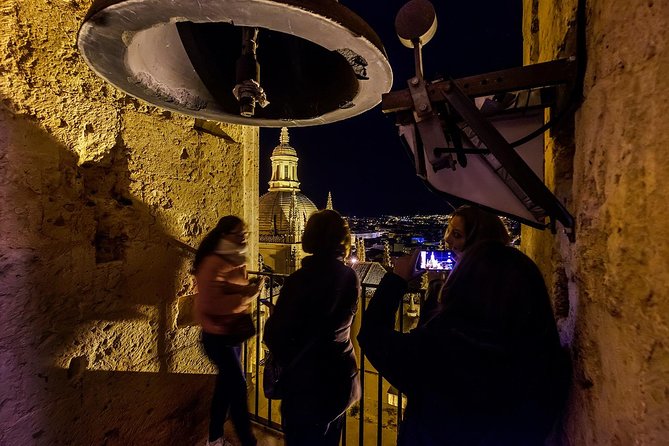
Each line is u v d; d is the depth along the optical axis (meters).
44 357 1.72
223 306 2.19
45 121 1.73
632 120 0.81
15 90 1.62
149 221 2.27
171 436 2.45
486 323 1.15
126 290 2.13
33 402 1.67
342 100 1.27
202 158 2.63
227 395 2.35
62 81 1.80
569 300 1.33
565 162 1.39
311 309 1.79
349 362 1.90
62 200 1.79
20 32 1.65
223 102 1.37
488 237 1.31
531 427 1.14
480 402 1.12
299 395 1.80
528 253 2.57
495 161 1.44
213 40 1.38
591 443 1.04
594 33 1.06
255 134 3.57
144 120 2.23
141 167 2.22
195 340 2.61
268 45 1.43
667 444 0.69
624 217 0.84
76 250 1.85
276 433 2.88
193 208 2.57
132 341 2.17
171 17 0.81
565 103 1.26
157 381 2.34
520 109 1.48
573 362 1.21
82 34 0.87
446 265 1.48
